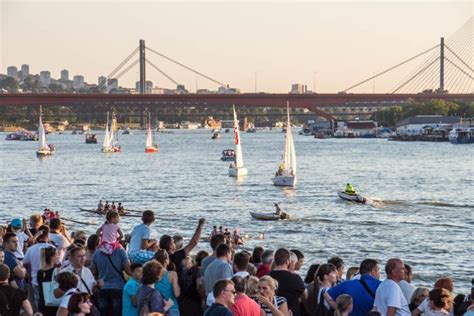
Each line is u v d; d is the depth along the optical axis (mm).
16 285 33031
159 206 164375
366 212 147500
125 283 34219
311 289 33625
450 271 89000
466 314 29125
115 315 34000
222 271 31531
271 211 150500
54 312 32250
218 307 26984
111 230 34594
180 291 34656
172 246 35750
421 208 154625
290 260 32750
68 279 28844
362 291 30188
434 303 29141
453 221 133500
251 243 111000
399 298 29375
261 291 29031
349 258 98625
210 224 132125
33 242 40719
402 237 114750
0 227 41156
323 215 142500
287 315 29750
